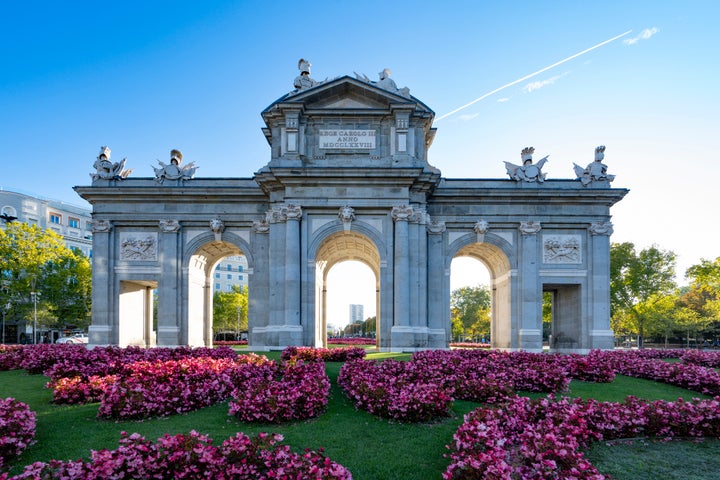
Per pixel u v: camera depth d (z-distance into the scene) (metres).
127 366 20.36
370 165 39.75
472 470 10.46
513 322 42.88
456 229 43.84
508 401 16.41
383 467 12.54
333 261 52.84
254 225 42.88
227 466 10.35
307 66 41.75
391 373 20.88
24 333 84.56
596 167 43.84
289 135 39.50
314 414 16.75
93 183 43.34
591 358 25.62
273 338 38.38
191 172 43.75
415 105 39.50
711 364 30.70
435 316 41.91
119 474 10.09
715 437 14.87
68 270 74.12
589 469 10.30
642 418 14.81
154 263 42.91
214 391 18.31
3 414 13.09
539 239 43.62
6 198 99.50
